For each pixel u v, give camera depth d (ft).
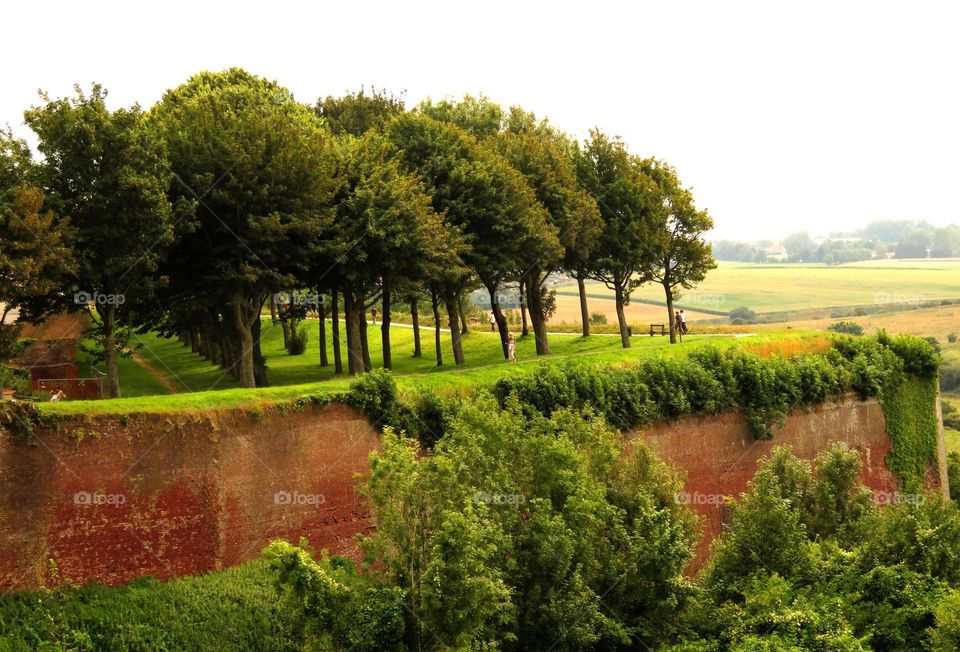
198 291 170.40
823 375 227.40
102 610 121.90
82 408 127.54
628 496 140.97
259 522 140.15
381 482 116.06
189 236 166.50
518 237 206.80
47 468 122.93
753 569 145.18
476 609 107.45
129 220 147.13
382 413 155.02
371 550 115.24
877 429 239.30
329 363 233.96
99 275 146.30
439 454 124.16
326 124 246.06
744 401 210.38
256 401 143.02
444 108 267.80
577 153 239.71
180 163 160.86
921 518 151.53
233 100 206.08
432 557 109.29
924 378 254.27
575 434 144.77
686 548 133.08
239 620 126.93
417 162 204.64
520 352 244.63
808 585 144.46
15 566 119.44
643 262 234.79
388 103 291.17
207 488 135.44
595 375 184.96
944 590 140.26
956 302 563.48
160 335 203.21
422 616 109.40
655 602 131.34
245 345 171.94
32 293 137.39
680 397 194.49
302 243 175.73
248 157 160.76
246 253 164.96
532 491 129.08
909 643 135.44
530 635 124.16
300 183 167.94
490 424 132.67
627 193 231.50
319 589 110.63
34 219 133.39
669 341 246.88
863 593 142.00
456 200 200.75
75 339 211.41
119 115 147.84
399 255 182.39
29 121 141.79
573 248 225.56
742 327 314.35
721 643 130.72
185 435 134.31
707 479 200.23
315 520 146.10
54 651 113.80
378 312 332.19
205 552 134.41
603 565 131.64
